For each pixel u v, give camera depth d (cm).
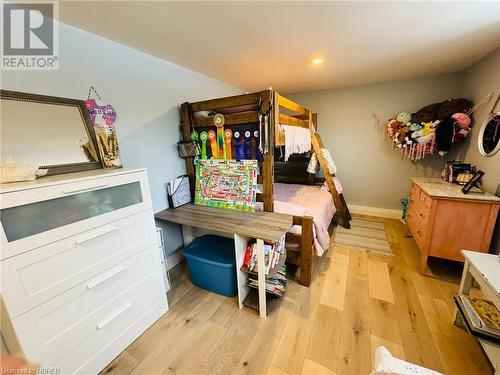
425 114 286
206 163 227
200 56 202
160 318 167
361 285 197
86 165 145
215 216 197
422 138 282
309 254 190
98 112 158
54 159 133
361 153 362
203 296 191
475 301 140
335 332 150
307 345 141
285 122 233
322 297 183
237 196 214
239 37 165
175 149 230
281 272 190
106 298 129
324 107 370
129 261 141
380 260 237
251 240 184
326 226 237
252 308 174
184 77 233
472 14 142
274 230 162
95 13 128
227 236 229
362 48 193
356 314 165
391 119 328
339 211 314
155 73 201
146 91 195
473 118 245
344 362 129
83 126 148
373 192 368
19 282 94
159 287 165
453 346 137
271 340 146
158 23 142
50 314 105
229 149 212
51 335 106
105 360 130
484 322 123
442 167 315
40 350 102
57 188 105
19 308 94
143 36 159
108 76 165
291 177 379
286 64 228
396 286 195
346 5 129
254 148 201
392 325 154
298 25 150
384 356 79
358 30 160
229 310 174
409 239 282
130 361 134
